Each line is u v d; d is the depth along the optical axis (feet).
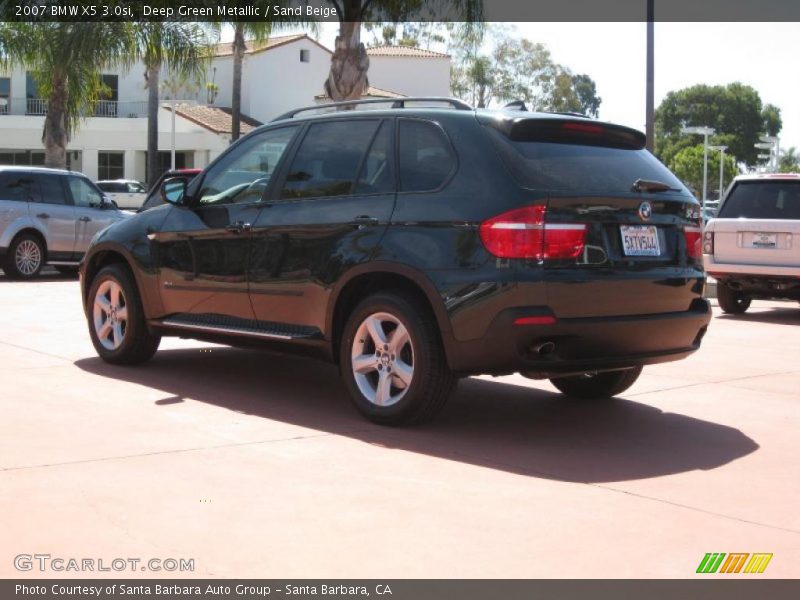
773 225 41.50
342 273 20.61
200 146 176.96
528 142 19.40
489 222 18.53
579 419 21.65
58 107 84.84
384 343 20.17
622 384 23.04
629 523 14.67
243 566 12.67
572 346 18.80
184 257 24.29
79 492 15.47
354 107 22.79
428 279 19.11
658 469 17.67
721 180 201.46
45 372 25.30
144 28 81.00
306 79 201.26
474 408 22.56
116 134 178.09
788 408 23.12
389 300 19.86
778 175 42.45
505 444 19.19
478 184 19.01
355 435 19.47
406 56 209.97
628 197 19.48
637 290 19.40
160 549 13.20
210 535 13.75
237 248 22.99
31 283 53.42
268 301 22.31
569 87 219.00
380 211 20.27
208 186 24.31
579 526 14.48
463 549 13.43
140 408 21.36
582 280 18.61
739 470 17.71
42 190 56.34
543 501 15.62
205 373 25.73
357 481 16.40
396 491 15.92
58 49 79.92
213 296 23.61
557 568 12.84
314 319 21.38
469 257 18.75
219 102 198.90
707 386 25.72
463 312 18.70
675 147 352.90
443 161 19.77
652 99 61.26
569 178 19.11
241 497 15.40
